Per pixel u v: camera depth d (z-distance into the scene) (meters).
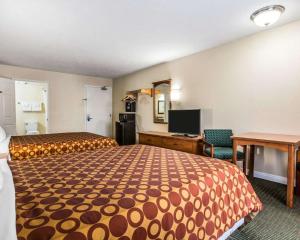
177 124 3.77
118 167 1.60
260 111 3.01
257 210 1.64
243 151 2.89
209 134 3.28
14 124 4.84
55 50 3.75
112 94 6.65
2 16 2.44
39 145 2.85
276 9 2.23
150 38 3.17
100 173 1.45
